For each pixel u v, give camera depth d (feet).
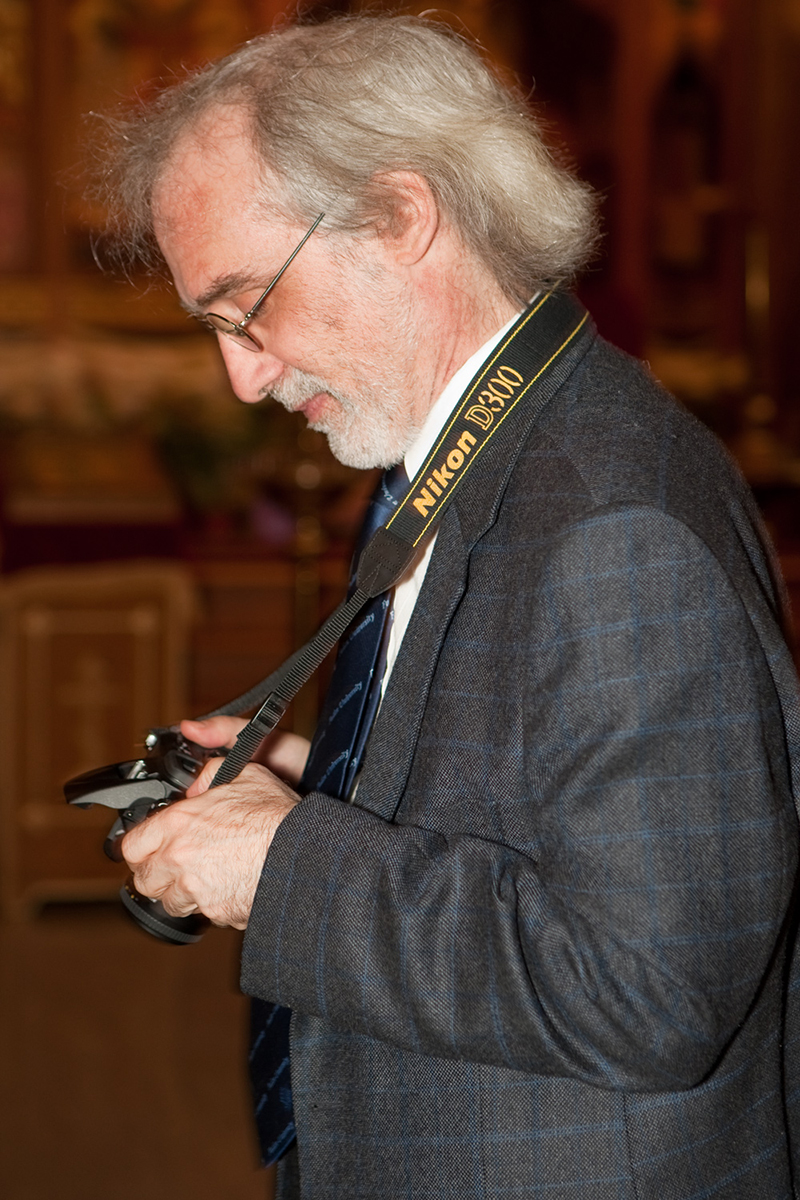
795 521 17.49
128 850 3.06
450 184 3.08
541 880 2.71
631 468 2.79
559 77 23.29
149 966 10.22
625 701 2.59
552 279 3.26
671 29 23.12
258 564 17.29
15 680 11.05
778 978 3.04
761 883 2.62
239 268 3.08
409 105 3.09
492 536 2.96
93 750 11.23
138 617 11.24
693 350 23.06
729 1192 2.90
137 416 20.67
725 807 2.60
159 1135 7.81
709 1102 2.86
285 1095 3.30
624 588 2.64
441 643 2.97
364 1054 2.99
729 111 23.18
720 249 23.20
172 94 3.30
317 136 3.01
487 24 23.07
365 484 15.79
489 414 3.06
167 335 21.52
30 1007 9.45
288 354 3.17
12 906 11.12
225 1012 9.49
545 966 2.63
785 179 23.11
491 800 2.86
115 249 3.67
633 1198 2.82
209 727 3.80
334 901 2.79
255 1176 7.39
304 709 11.91
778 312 22.90
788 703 2.91
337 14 3.45
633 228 23.21
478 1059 2.71
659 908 2.56
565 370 3.10
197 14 23.11
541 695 2.70
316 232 3.04
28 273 22.16
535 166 3.21
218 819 2.99
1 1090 8.28
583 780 2.61
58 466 18.31
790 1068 3.17
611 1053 2.59
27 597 11.02
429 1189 2.91
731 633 2.64
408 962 2.71
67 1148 7.62
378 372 3.15
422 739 2.97
